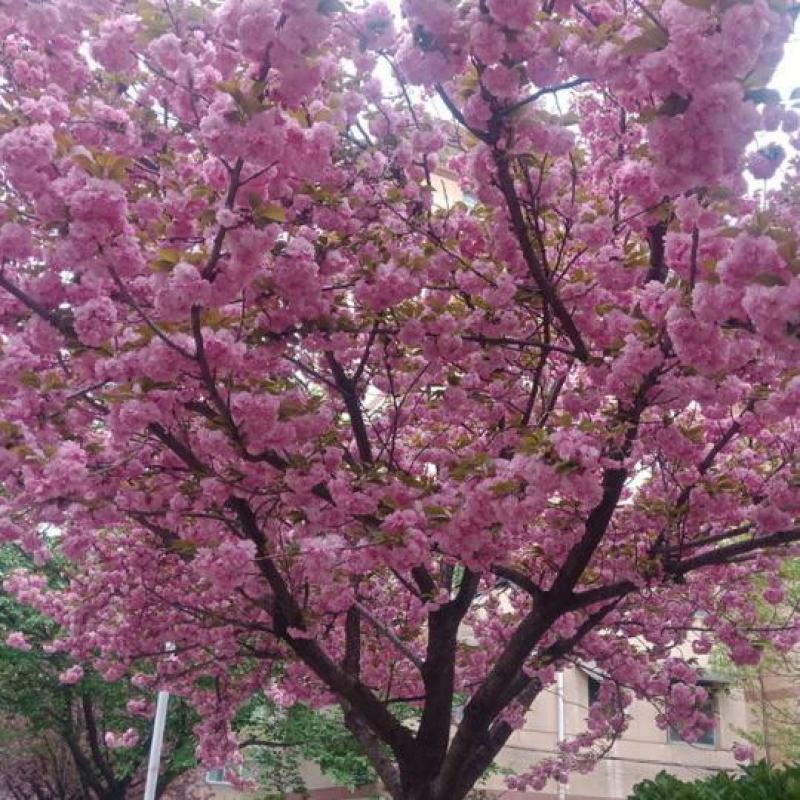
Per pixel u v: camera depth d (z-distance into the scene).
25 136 3.31
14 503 4.92
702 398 4.22
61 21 4.15
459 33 3.25
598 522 4.91
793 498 4.98
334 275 4.83
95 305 3.67
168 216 4.30
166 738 12.76
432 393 5.86
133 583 7.61
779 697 14.54
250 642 7.68
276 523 5.68
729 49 2.58
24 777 16.09
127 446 5.11
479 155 4.09
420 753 5.61
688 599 7.17
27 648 10.19
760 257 2.86
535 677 6.21
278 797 12.11
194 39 4.11
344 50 4.63
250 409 4.21
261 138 3.22
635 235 5.31
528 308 5.09
